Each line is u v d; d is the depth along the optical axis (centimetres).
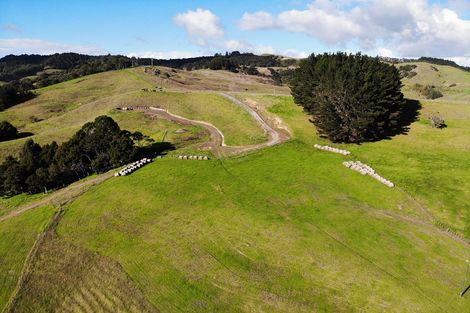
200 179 6550
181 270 4406
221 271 4328
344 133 7806
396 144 7550
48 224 5669
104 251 4916
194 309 3825
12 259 5031
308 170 6712
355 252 4516
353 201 5666
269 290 3994
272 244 4719
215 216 5419
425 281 4031
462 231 4962
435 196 5709
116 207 5938
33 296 4272
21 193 7362
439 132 7881
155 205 5862
